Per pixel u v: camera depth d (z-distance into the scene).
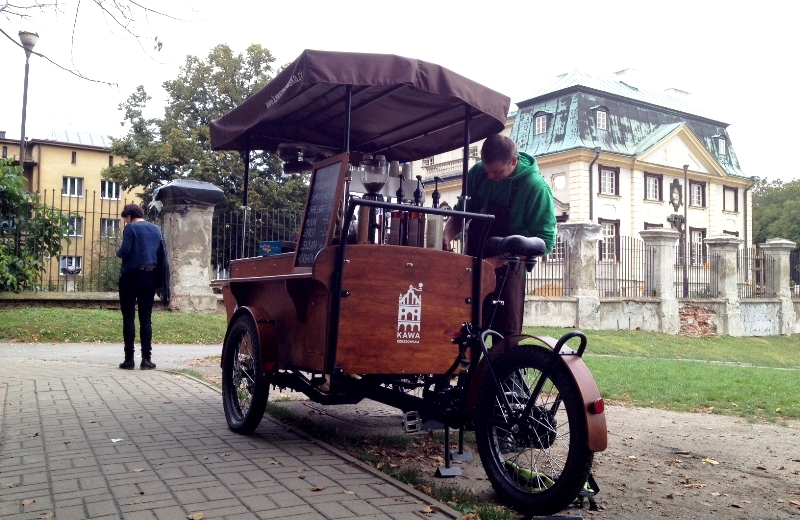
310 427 5.59
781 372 11.55
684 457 5.27
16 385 7.23
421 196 5.12
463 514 3.54
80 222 19.22
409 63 4.43
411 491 3.84
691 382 9.41
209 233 15.44
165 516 3.37
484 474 4.47
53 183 48.81
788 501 4.18
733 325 22.55
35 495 3.70
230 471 4.19
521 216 5.12
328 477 4.09
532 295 19.38
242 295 5.82
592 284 19.25
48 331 12.22
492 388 4.05
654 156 42.06
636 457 5.23
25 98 9.64
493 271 4.73
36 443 4.85
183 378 8.00
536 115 41.78
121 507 3.50
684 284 22.70
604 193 39.78
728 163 48.41
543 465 4.16
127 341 8.79
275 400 6.89
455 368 4.54
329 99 5.45
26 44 6.56
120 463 4.35
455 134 6.12
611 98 41.62
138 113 36.44
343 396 4.97
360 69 4.31
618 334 18.73
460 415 4.21
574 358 3.68
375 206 4.13
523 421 3.78
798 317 25.58
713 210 46.41
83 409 6.08
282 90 4.67
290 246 5.54
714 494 4.30
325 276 4.25
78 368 8.68
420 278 4.47
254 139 6.44
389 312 4.39
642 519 3.81
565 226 19.52
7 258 13.88
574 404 3.53
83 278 16.14
